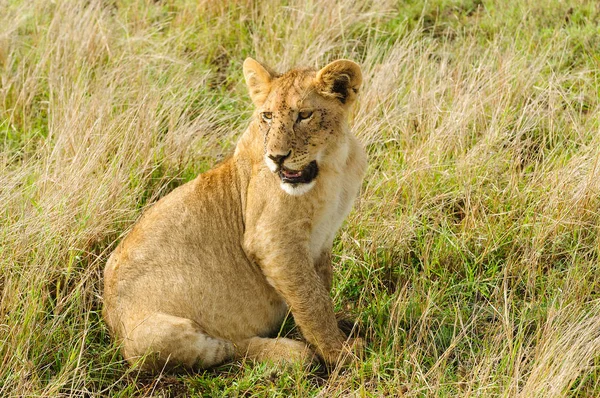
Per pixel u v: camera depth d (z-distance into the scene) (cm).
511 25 1457
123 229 1081
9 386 868
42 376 899
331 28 1445
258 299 951
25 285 957
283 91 875
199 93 1369
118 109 1289
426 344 936
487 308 983
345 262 1065
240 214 941
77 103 1259
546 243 1053
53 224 1018
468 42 1427
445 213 1128
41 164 1182
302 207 892
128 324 912
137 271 925
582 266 1009
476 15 1530
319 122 874
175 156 1208
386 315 975
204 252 930
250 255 921
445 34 1492
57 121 1268
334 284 1040
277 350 918
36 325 922
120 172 1116
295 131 866
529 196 1114
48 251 998
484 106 1259
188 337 887
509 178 1152
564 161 1145
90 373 912
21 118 1349
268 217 898
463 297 1005
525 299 990
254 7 1560
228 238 938
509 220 1088
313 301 906
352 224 1092
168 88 1309
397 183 1137
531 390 785
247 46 1498
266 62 1433
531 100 1281
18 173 1135
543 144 1209
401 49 1366
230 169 955
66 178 1098
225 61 1506
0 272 986
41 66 1396
